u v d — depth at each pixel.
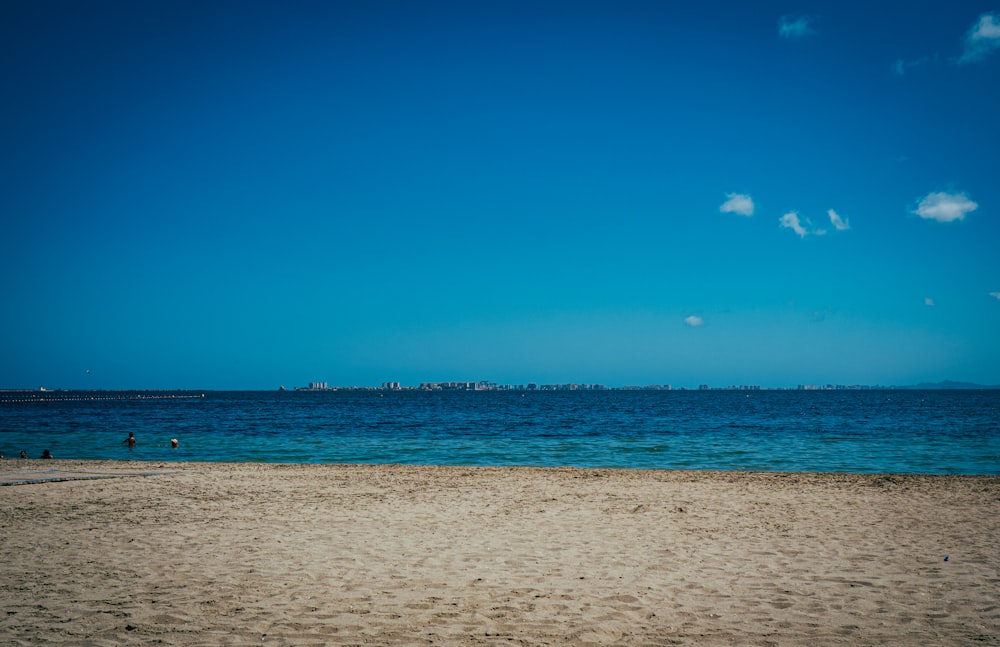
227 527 11.62
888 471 24.94
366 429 48.41
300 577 8.24
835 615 6.90
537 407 100.44
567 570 8.70
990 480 19.91
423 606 7.09
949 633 6.38
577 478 19.92
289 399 175.00
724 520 12.57
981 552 9.89
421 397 198.50
